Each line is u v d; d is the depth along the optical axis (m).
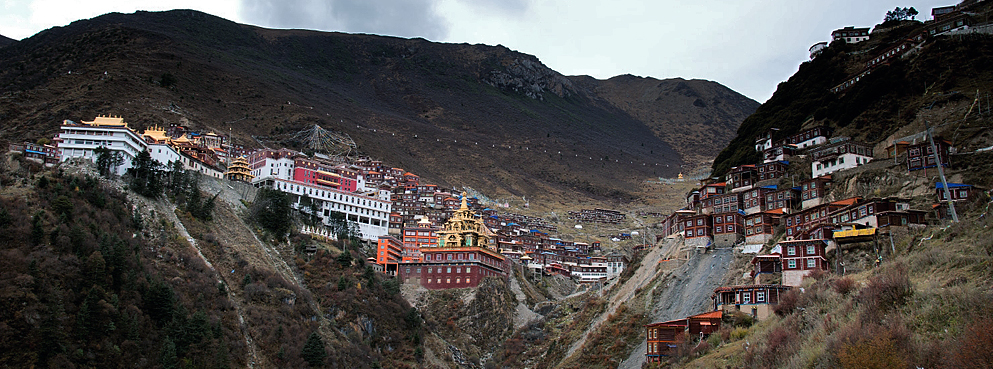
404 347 169.25
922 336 67.50
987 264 78.94
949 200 118.62
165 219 173.25
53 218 141.75
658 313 138.25
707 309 129.25
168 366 124.06
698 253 152.50
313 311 165.00
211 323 140.38
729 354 95.88
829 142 189.25
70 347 116.69
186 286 147.38
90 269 129.50
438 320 186.12
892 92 188.38
